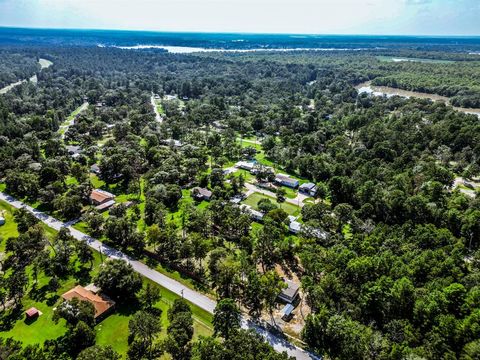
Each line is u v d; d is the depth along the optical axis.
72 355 75.94
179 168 170.12
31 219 121.88
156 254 111.31
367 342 75.25
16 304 89.75
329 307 87.06
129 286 90.12
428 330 77.69
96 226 121.25
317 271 99.31
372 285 88.25
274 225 119.62
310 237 118.50
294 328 85.75
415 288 88.06
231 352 68.19
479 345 68.56
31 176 150.00
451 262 95.38
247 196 155.50
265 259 108.56
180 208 143.38
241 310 91.06
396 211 129.88
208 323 85.81
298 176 179.75
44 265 100.25
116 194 154.00
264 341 78.38
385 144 190.75
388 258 98.38
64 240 109.75
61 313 80.25
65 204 130.50
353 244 108.44
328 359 77.00
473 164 169.88
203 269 106.00
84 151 193.62
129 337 81.25
